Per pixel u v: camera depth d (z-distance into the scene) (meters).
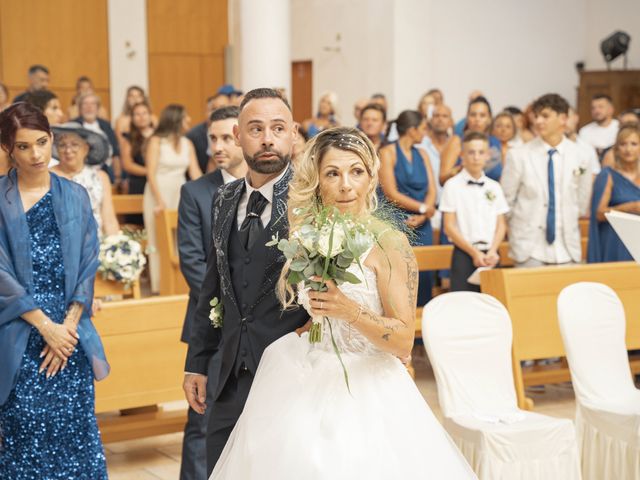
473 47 14.23
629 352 6.19
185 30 14.95
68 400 3.40
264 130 2.73
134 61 14.58
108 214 5.77
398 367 2.61
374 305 2.49
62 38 14.15
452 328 3.84
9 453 3.34
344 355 2.57
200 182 3.87
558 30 14.41
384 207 2.60
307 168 2.53
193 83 15.11
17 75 13.97
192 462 3.72
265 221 2.79
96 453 3.48
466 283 5.76
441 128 8.52
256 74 10.64
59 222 3.38
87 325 3.49
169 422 4.65
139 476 4.41
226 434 2.90
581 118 12.98
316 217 2.43
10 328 3.30
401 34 13.60
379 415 2.49
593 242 6.20
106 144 5.87
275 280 2.74
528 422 3.66
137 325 4.36
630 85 12.64
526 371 5.96
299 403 2.52
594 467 3.93
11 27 13.87
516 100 14.45
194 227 3.81
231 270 2.83
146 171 8.38
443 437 2.58
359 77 14.30
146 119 8.82
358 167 2.50
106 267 5.16
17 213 3.32
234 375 2.85
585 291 4.20
